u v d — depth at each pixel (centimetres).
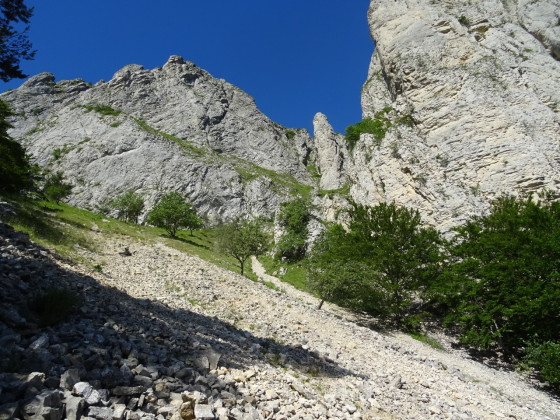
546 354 2094
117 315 881
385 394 1055
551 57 5425
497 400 1490
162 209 6103
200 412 505
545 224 2917
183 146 13925
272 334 1450
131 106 16275
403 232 3509
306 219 6869
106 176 12081
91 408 435
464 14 6297
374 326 2884
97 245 2453
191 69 19125
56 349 539
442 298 3191
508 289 2664
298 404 719
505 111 4866
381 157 5506
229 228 4044
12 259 961
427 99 5559
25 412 384
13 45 1477
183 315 1288
